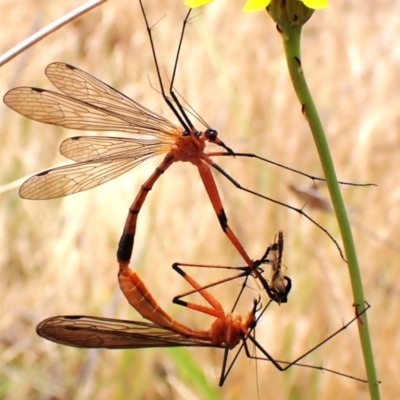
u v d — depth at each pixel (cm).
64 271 23
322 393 22
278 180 23
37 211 24
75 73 17
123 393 22
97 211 24
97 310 23
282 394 22
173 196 24
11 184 19
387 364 22
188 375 21
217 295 23
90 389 22
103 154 18
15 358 23
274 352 22
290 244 23
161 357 23
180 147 18
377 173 24
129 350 22
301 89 15
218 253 23
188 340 18
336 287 21
